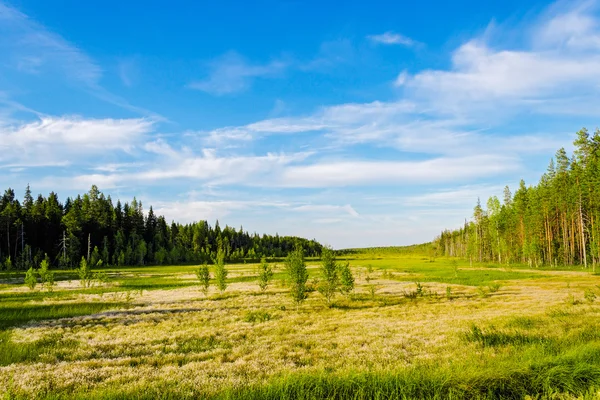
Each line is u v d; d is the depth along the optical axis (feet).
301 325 74.90
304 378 35.53
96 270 299.79
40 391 37.35
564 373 34.96
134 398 34.40
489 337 53.67
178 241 516.73
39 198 422.00
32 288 156.66
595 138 253.85
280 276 221.66
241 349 54.80
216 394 35.12
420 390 33.17
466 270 245.04
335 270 112.98
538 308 85.40
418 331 65.05
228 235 638.94
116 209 456.45
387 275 208.74
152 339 62.49
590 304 86.48
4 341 61.00
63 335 66.44
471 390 32.81
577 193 244.83
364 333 65.51
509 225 343.46
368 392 33.19
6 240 350.43
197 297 126.41
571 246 254.06
